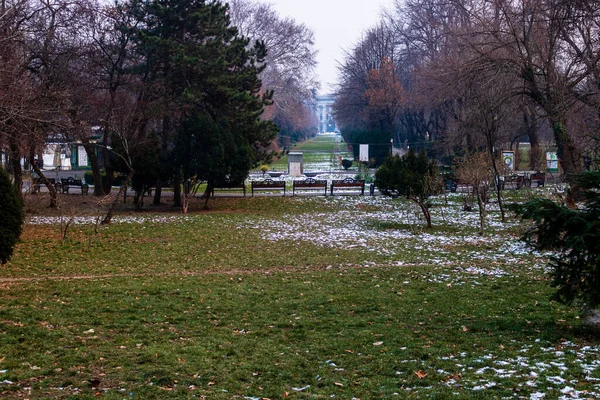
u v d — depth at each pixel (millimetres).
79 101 27484
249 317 9797
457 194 35438
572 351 7438
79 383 6375
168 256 16812
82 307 10242
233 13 53406
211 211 29531
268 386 6434
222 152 27922
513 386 6164
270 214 28391
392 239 20375
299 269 14867
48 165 52750
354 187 36281
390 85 54750
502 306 10445
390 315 9914
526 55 25312
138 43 30750
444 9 43938
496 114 27000
